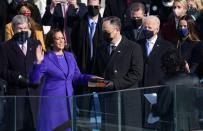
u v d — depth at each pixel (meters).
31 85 31.11
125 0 39.38
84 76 31.11
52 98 28.83
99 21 35.16
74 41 35.25
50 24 37.09
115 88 30.92
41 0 40.16
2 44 32.16
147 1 39.56
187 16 35.44
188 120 28.44
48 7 37.31
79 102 28.66
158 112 28.45
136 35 34.53
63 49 31.91
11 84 31.59
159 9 39.41
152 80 32.34
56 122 28.83
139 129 28.61
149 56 32.50
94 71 32.03
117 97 28.62
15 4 38.28
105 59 31.61
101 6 40.50
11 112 28.97
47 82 30.81
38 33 34.16
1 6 38.12
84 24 35.16
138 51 31.44
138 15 34.72
